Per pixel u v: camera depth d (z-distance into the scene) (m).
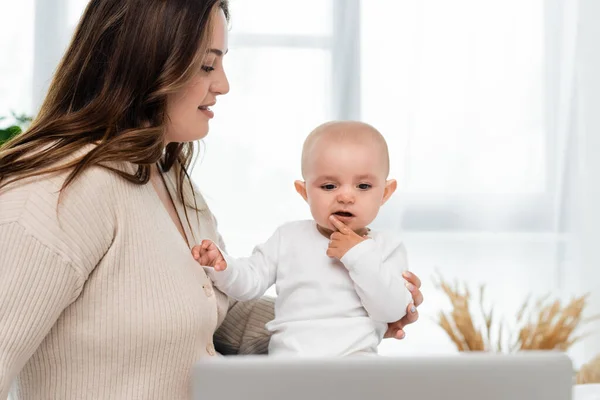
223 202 3.05
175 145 1.37
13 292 0.98
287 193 3.07
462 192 3.12
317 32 3.07
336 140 1.29
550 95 3.15
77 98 1.19
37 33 2.95
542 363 0.68
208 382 0.66
